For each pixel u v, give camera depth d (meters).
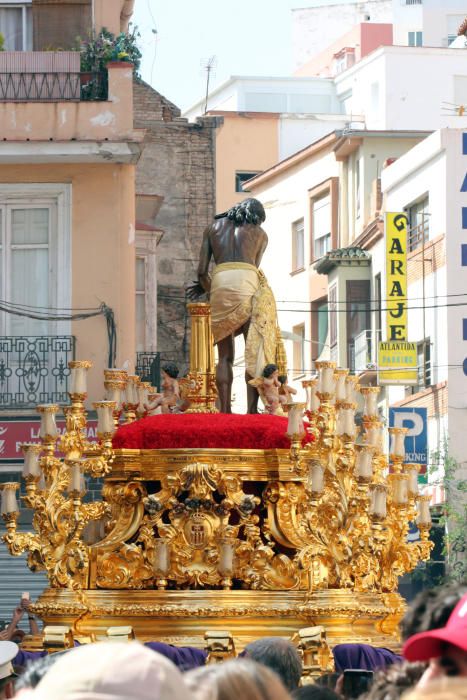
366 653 11.71
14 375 25.92
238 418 13.23
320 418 12.89
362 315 46.00
